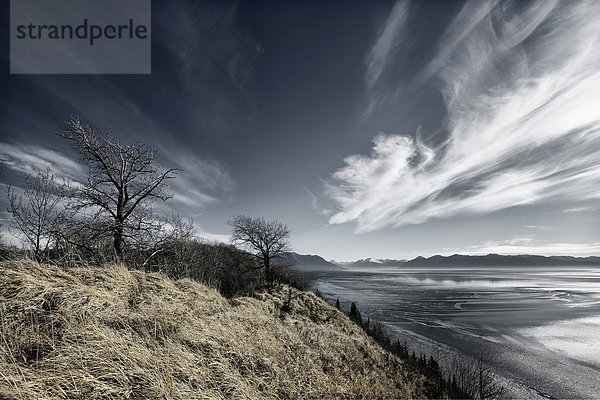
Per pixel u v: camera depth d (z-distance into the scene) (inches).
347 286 5821.9
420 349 1396.4
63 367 138.4
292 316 597.3
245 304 450.3
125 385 140.4
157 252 620.4
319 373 280.2
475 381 855.1
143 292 281.7
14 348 143.9
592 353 1419.8
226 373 189.9
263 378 214.7
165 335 209.0
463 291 4975.4
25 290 183.3
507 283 7426.2
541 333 1823.3
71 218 524.4
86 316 189.5
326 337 456.4
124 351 163.2
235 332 268.4
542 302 3415.4
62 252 391.2
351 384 300.5
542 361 1280.8
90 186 578.2
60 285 212.2
